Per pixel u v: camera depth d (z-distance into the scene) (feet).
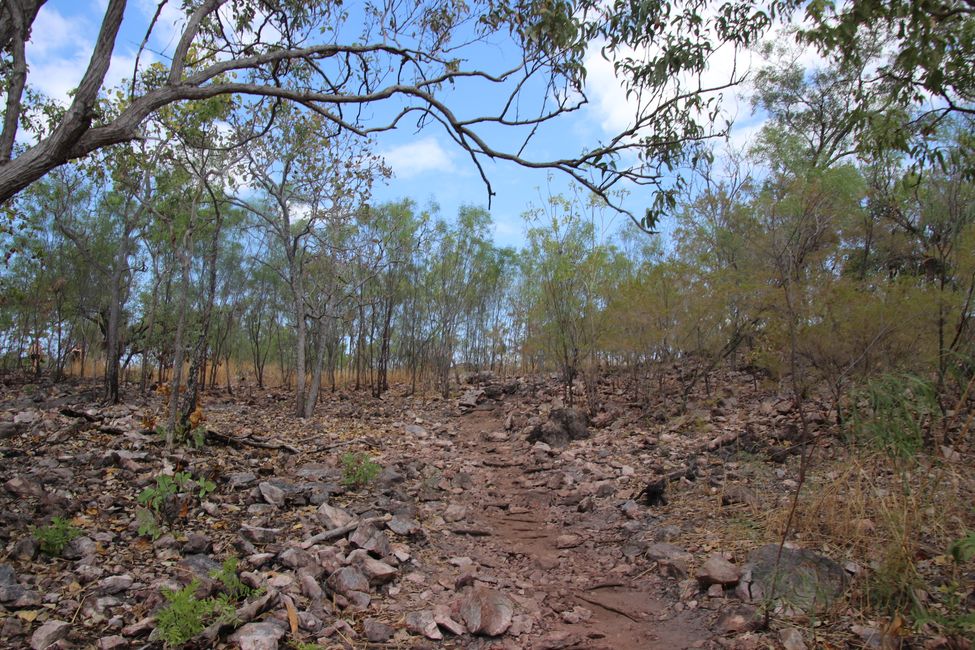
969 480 17.97
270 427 45.73
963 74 18.07
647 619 16.16
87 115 12.60
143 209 51.78
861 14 16.25
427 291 71.56
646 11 16.20
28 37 13.80
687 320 41.65
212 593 14.79
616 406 47.80
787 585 15.44
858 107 19.79
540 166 16.47
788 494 21.68
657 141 16.93
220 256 66.28
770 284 29.37
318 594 15.51
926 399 15.23
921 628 13.28
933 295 25.20
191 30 14.71
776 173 34.40
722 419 38.58
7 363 71.10
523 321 67.00
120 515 19.77
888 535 16.25
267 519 20.81
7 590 13.75
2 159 12.56
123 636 12.89
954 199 28.91
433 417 55.93
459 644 14.43
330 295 58.44
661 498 24.38
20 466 24.25
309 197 53.72
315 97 15.43
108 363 50.85
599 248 49.80
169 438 29.91
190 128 33.60
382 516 22.08
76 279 61.87
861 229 32.37
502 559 20.54
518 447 40.40
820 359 27.53
